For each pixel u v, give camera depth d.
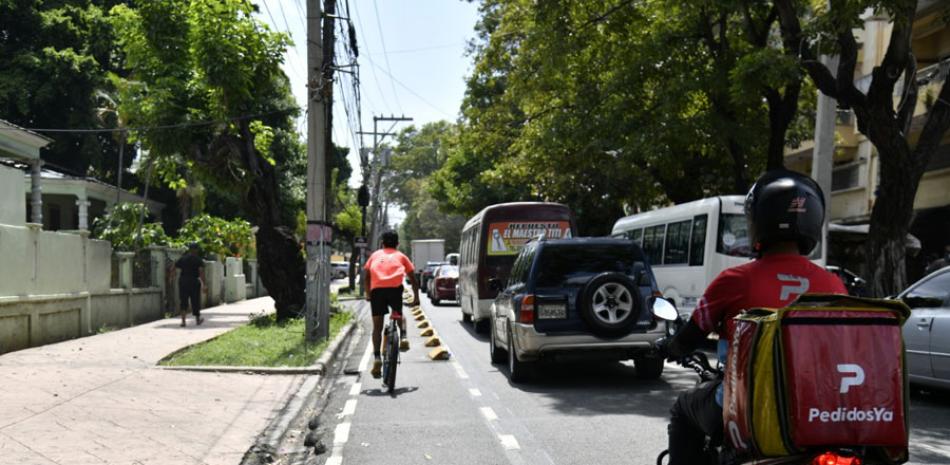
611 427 7.59
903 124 13.70
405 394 9.72
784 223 3.19
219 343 13.95
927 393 9.44
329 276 14.88
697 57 18.33
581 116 19.67
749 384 2.79
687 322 3.43
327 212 18.70
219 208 40.56
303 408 8.85
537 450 6.72
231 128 18.75
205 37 18.16
